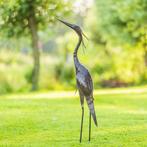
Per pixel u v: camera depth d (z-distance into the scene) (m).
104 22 53.66
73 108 25.22
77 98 30.81
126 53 57.88
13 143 16.53
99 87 55.22
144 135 17.50
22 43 40.66
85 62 58.91
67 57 58.97
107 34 54.34
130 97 32.66
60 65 53.84
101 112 23.81
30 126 19.50
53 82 51.72
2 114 22.22
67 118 21.48
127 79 56.25
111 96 33.38
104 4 53.62
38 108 24.48
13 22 33.38
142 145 15.95
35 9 33.41
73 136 17.53
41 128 19.19
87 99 15.03
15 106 24.83
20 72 50.09
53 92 36.94
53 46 68.25
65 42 61.03
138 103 30.14
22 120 20.61
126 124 20.03
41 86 51.00
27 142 16.70
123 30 51.84
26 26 34.84
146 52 55.44
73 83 51.91
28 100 28.17
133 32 50.75
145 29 47.88
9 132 18.52
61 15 35.75
